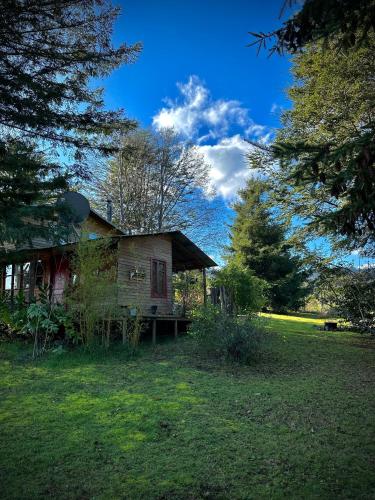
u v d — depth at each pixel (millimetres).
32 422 4961
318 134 13484
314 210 14055
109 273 10203
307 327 17500
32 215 5582
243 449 4242
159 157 29531
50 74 5691
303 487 3449
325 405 5844
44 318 9586
